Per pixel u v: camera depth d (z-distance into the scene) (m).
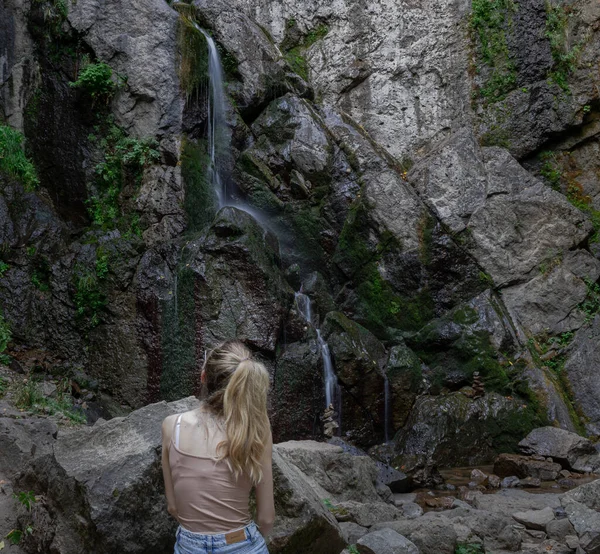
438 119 13.91
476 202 12.47
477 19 13.70
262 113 13.21
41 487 4.71
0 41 12.61
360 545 5.25
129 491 4.26
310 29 14.40
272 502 3.23
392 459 10.24
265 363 10.29
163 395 10.40
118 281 10.84
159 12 12.25
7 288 10.70
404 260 12.05
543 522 6.43
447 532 5.63
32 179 11.84
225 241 10.66
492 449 10.70
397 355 11.26
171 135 12.06
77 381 10.41
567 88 13.24
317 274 12.25
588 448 9.79
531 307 12.05
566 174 13.39
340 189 12.81
